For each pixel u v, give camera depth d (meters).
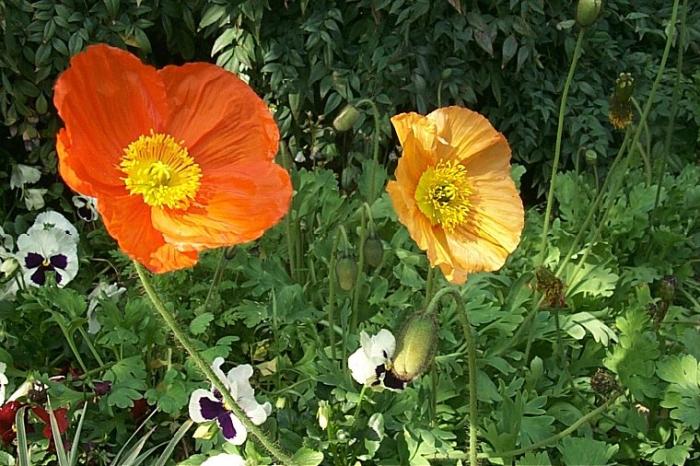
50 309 0.96
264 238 1.06
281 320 0.97
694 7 1.49
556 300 0.91
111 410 0.92
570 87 1.38
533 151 1.39
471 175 0.83
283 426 0.92
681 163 1.37
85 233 1.29
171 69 0.76
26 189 1.32
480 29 1.27
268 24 1.33
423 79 1.29
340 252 0.90
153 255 0.73
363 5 1.29
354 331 0.97
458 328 0.97
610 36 1.43
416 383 0.92
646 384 0.90
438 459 0.91
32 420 0.93
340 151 1.41
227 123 0.77
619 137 1.43
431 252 0.79
